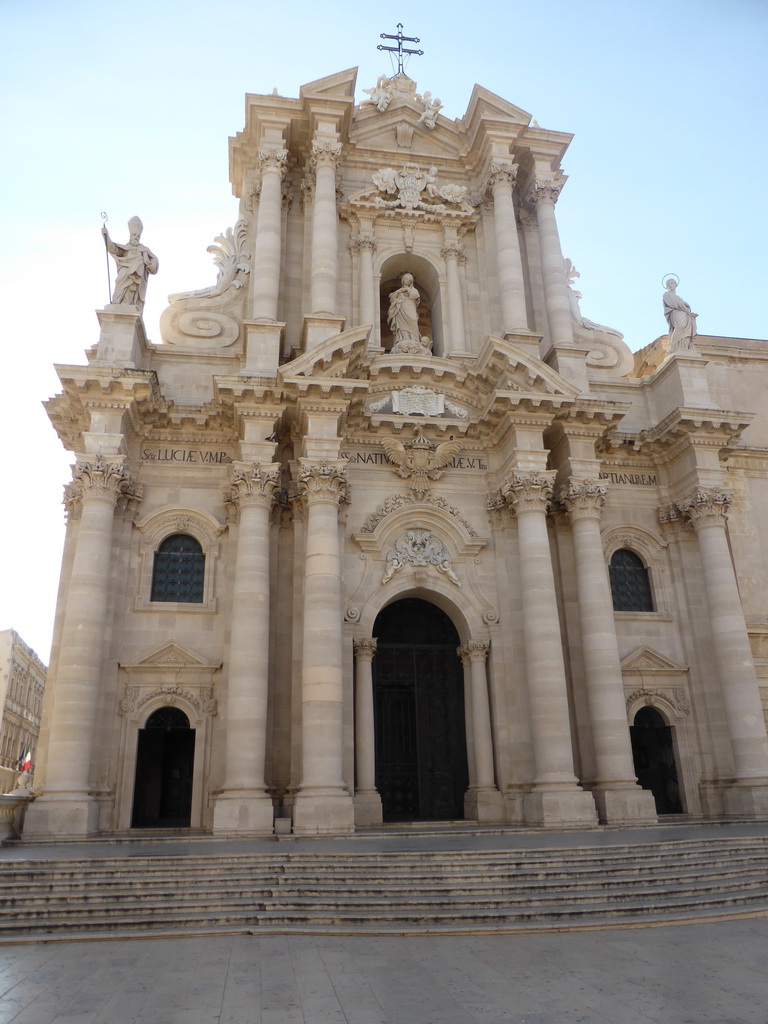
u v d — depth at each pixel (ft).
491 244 95.91
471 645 78.43
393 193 96.22
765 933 34.76
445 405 85.05
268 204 87.81
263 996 25.80
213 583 76.95
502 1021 22.93
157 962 30.76
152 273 82.12
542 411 79.46
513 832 63.93
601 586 76.89
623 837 56.13
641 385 92.43
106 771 69.36
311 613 69.41
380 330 95.71
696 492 82.64
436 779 80.89
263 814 63.57
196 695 72.95
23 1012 24.27
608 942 33.45
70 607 67.26
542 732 70.79
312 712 66.49
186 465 79.97
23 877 42.57
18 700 219.82
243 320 80.02
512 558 80.64
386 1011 24.07
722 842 51.60
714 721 79.51
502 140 97.14
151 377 73.82
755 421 98.27
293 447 80.12
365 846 52.60
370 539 78.59
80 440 79.00
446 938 34.60
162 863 44.42
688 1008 23.93
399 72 106.11
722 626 78.95
